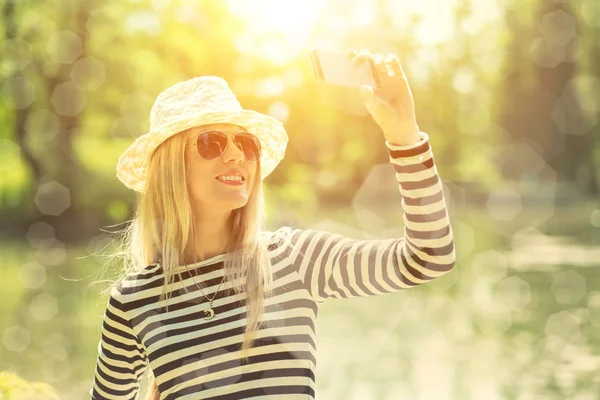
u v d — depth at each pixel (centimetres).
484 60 3036
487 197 3150
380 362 637
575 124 2989
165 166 213
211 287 202
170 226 209
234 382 195
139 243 221
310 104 3023
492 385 560
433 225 188
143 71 2148
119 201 1858
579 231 1819
